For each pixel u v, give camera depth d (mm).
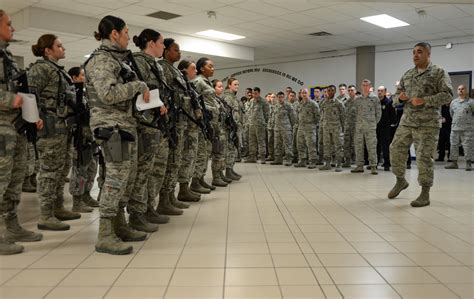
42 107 3568
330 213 4316
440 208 4559
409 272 2600
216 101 5449
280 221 3957
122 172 2955
